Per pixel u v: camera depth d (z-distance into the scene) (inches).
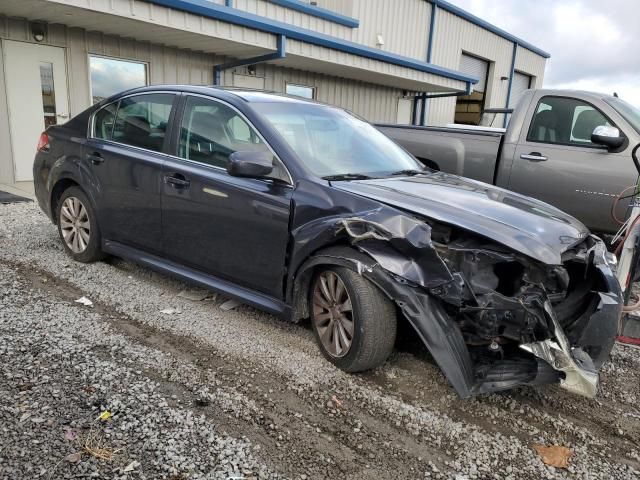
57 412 99.0
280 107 154.3
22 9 302.5
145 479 84.2
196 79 432.1
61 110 360.5
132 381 112.5
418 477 91.5
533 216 127.6
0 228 228.2
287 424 103.0
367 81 596.1
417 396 117.3
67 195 189.8
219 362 124.7
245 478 86.6
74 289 163.9
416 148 264.7
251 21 371.2
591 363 110.0
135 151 167.3
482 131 252.8
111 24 335.0
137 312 150.1
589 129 226.1
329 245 123.5
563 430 109.7
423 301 109.0
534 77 1026.7
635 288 206.1
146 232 163.9
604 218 218.2
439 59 747.4
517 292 111.3
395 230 110.9
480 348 117.0
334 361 125.3
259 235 134.6
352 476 90.2
